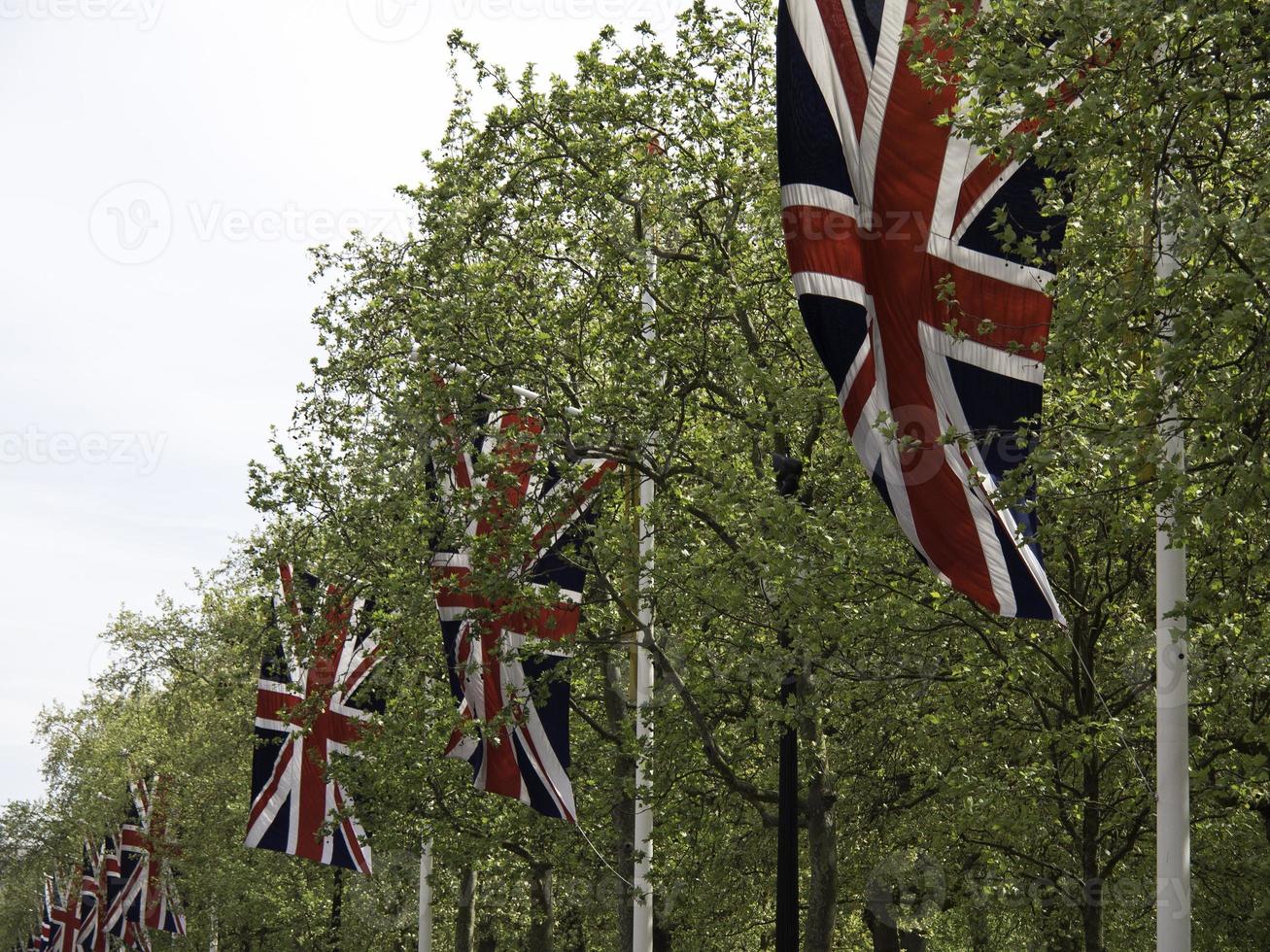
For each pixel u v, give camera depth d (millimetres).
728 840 41562
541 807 35688
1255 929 38844
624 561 35562
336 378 46812
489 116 37312
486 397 35625
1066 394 25938
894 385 24297
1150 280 20250
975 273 24219
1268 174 18578
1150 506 24125
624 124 37062
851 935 58062
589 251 38062
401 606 42031
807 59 25031
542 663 35719
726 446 35250
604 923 64750
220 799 87125
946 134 24422
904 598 30359
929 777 34562
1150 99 19438
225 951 99000
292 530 47938
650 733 37469
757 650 33812
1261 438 18797
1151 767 31766
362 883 72438
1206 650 28031
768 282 35375
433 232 38531
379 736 43125
